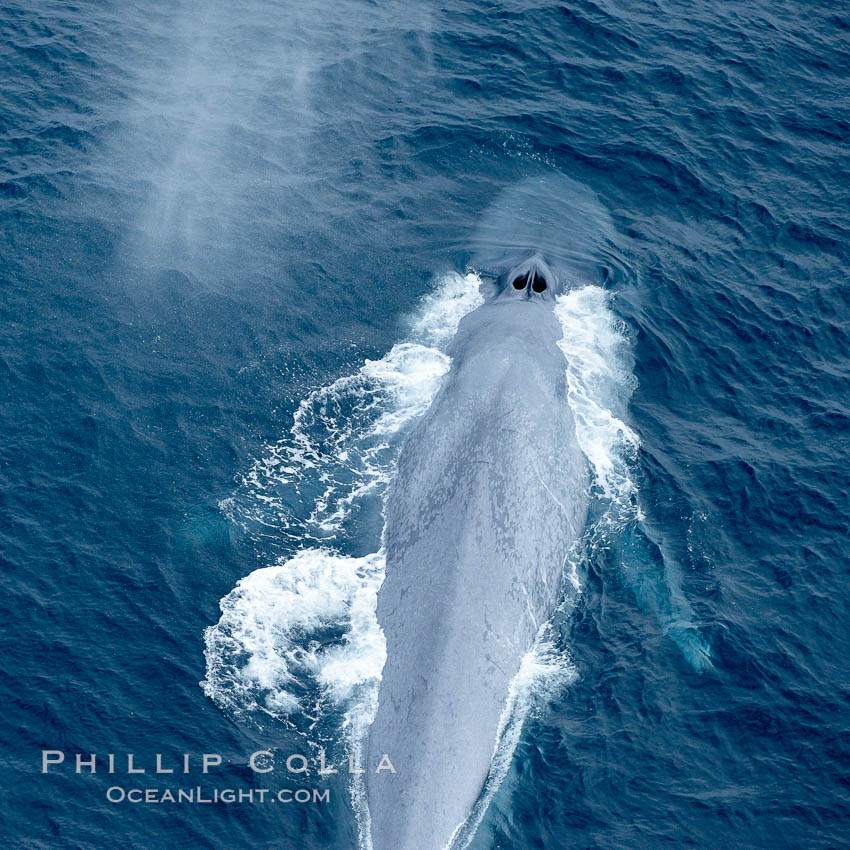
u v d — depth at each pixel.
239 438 163.38
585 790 128.38
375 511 155.12
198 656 137.50
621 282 193.25
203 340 176.75
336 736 130.38
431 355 177.62
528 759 130.25
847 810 129.12
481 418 157.88
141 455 159.50
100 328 176.75
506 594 140.75
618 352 181.00
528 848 123.44
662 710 136.25
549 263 194.12
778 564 153.75
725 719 136.25
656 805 128.00
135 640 138.75
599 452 165.12
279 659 137.25
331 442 164.25
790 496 162.12
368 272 191.50
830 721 137.12
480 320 181.00
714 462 165.88
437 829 121.69
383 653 136.62
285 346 177.25
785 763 132.88
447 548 142.62
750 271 197.88
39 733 130.00
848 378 180.88
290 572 146.88
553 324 182.00
